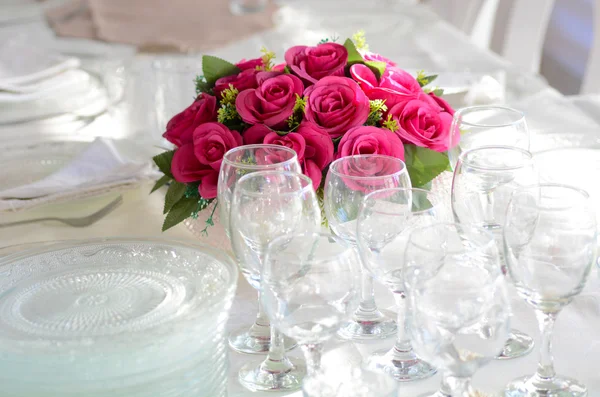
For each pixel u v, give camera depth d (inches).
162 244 35.7
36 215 47.8
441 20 88.3
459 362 26.1
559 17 231.1
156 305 31.0
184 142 41.1
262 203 31.8
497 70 70.3
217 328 29.2
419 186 40.1
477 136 40.6
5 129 60.1
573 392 30.2
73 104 63.6
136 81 69.7
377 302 40.0
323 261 27.2
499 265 26.2
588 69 91.0
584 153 52.2
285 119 39.3
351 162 35.7
